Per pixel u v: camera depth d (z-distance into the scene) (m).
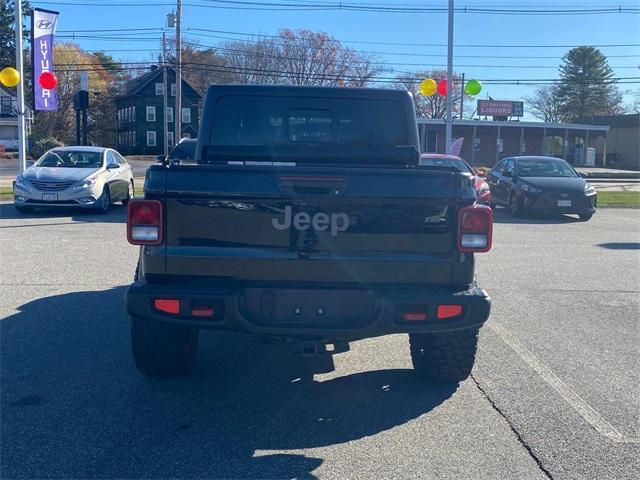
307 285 4.57
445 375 5.37
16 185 16.08
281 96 6.18
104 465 4.07
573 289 9.24
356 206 4.52
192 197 4.50
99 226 14.34
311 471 4.04
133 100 73.06
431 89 21.59
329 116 6.23
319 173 4.48
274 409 4.99
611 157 69.88
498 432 4.61
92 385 5.39
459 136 59.00
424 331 4.59
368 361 6.16
